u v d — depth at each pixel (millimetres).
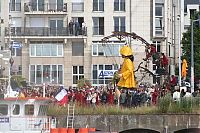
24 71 100812
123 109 58312
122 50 62719
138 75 94000
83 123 57500
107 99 59938
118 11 102438
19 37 100125
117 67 96000
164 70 72875
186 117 58312
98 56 101125
